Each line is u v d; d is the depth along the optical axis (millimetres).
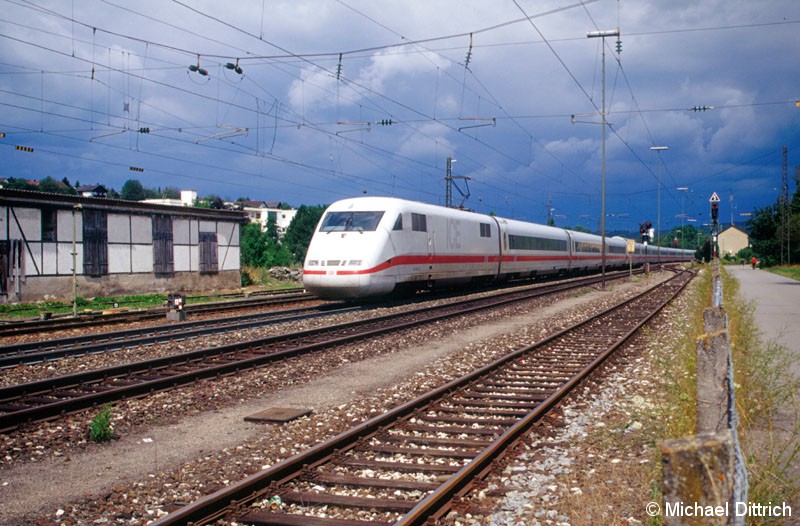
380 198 23312
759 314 18750
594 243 53781
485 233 31047
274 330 16234
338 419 7949
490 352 13227
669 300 24062
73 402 8172
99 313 20062
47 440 7027
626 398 8828
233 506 4957
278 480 5523
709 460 2332
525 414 8023
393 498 5277
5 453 6590
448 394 9086
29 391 9156
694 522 2346
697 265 80188
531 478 5707
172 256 30094
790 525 4395
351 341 14062
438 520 4781
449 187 42219
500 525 4730
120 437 7254
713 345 4848
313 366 11531
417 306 22500
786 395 7406
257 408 8641
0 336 15531
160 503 5285
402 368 11562
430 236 25109
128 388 8938
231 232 33719
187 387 9641
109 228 27016
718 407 4785
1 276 22797
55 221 24766
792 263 68188
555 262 43625
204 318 19656
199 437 7273
